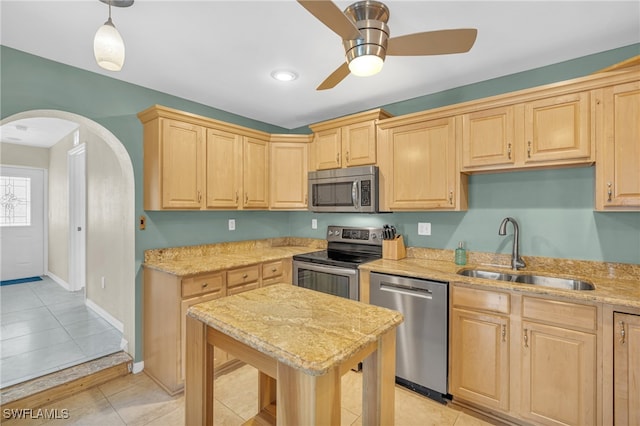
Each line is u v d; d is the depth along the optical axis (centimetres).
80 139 386
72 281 435
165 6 156
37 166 515
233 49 199
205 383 122
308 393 86
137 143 251
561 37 185
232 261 260
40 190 522
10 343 271
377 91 266
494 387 186
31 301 391
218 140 275
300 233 376
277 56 208
